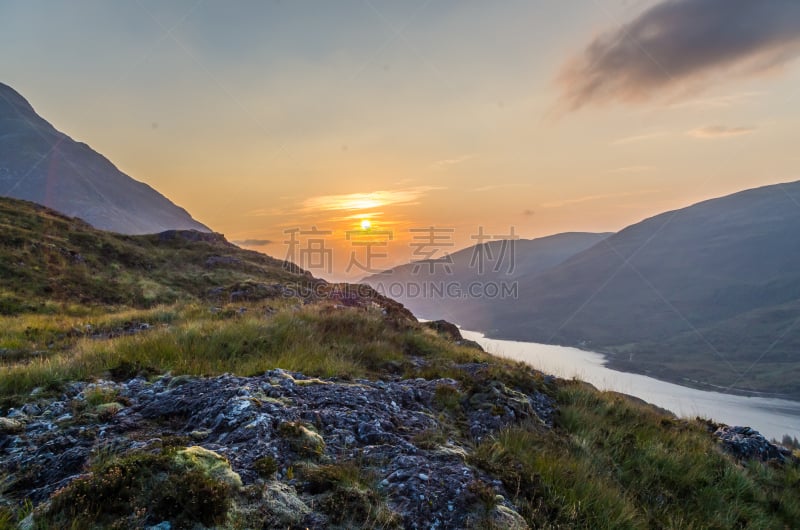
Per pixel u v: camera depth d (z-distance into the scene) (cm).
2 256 2466
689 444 790
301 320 1316
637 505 556
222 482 358
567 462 557
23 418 576
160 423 545
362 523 362
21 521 336
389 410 621
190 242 4688
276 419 511
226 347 989
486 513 398
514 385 853
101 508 328
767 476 763
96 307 2312
